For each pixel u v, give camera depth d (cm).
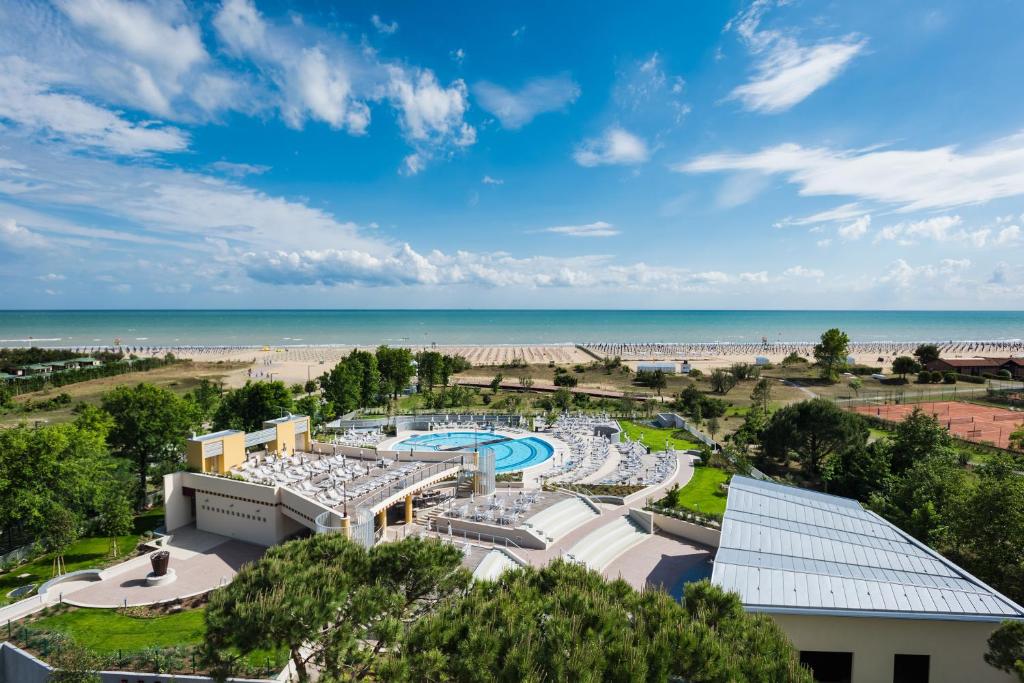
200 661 1526
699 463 5675
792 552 2555
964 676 2092
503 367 14262
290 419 5156
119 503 3644
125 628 2694
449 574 1794
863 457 4684
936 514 3164
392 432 6806
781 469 5675
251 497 3850
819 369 13350
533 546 3434
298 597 1455
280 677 2147
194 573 3366
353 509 3447
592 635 1373
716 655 1361
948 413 8344
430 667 1295
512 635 1349
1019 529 2481
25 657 2378
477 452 4778
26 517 3409
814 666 2141
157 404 4744
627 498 4353
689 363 14688
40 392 10262
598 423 7419
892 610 2083
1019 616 2034
